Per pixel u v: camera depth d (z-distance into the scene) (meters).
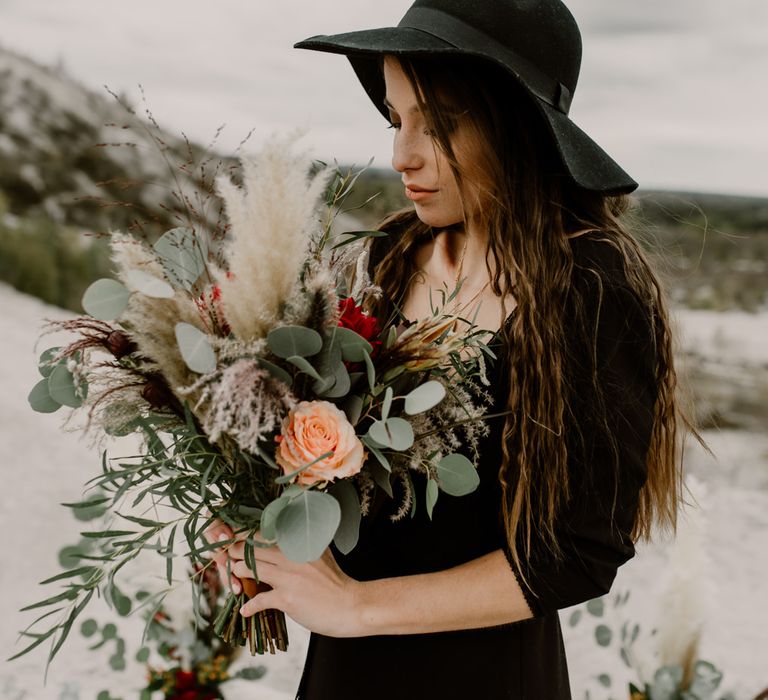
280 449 0.90
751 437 6.10
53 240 9.17
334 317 0.90
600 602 2.33
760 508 4.80
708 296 10.20
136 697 2.66
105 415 0.96
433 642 1.12
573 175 0.98
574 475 0.98
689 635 2.09
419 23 1.06
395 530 1.12
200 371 0.82
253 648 1.10
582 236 1.05
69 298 8.89
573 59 1.10
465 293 1.19
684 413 1.34
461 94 1.03
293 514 0.85
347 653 1.18
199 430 0.95
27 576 3.58
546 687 1.18
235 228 0.84
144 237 0.94
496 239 1.06
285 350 0.86
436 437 0.97
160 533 1.01
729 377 7.46
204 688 2.22
